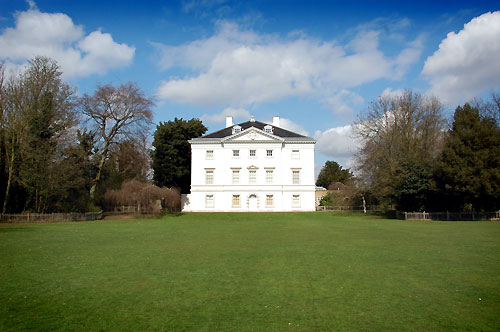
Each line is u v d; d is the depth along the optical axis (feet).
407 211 151.94
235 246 64.08
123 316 27.32
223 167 200.23
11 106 132.26
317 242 69.46
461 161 129.59
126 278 38.99
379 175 162.61
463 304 29.89
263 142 199.72
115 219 154.40
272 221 141.38
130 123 168.66
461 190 129.29
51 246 64.44
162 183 211.61
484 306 29.37
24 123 130.93
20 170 132.77
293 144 200.75
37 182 133.69
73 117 152.46
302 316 27.20
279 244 66.69
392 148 168.76
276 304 30.04
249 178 199.62
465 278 38.52
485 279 38.06
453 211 144.46
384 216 162.20
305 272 41.65
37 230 98.32
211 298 31.71
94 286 35.70
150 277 39.42
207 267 44.68
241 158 200.23
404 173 147.54
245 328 24.85
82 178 151.43
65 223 129.08
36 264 46.80
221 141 199.21
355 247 62.03
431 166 145.48
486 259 49.52
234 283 36.73
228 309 28.84
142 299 31.48
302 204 198.49
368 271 42.06
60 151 147.54
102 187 188.44
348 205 196.75
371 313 27.84
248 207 198.08
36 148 134.51
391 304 29.94
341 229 99.86
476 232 87.51
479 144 129.59
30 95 138.62
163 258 51.31
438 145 167.73
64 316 27.32
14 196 134.82
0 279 38.55
